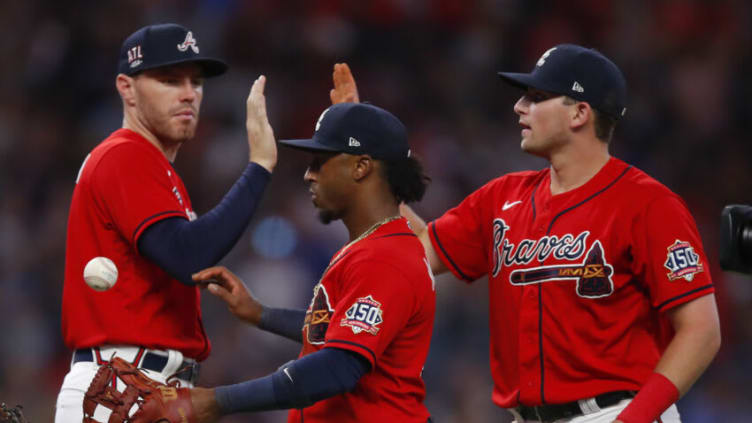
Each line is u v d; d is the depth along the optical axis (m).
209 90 49.44
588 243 15.15
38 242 42.84
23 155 46.16
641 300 15.16
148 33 15.27
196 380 15.67
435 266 17.41
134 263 14.85
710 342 14.55
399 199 14.66
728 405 40.97
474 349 39.34
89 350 14.81
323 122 14.55
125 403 13.77
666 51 56.91
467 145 50.94
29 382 37.97
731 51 57.22
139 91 15.38
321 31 52.81
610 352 15.02
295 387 13.33
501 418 38.09
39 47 49.38
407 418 14.29
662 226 14.84
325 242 42.31
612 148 52.59
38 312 40.28
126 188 14.59
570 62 15.56
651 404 14.23
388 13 53.97
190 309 15.41
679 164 52.62
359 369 13.52
